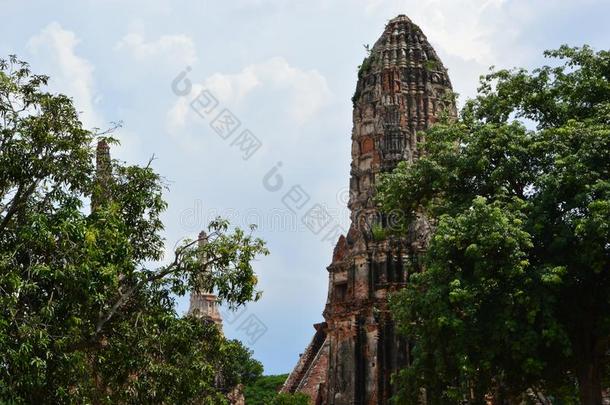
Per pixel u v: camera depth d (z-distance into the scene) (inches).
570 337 1457.9
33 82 1143.6
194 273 1255.5
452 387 1654.8
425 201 1717.5
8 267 1016.9
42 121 1106.7
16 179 1086.4
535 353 1349.7
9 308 973.8
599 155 1396.4
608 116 1480.1
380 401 2324.1
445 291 1424.7
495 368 1518.2
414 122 2746.1
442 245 1439.5
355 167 2773.1
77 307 1075.9
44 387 1041.5
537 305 1323.8
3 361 951.6
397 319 1656.0
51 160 1112.2
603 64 1612.9
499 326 1365.7
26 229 1026.1
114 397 1239.5
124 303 1253.7
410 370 1624.0
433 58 2878.9
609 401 2156.7
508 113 1691.7
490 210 1390.3
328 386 2486.5
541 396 2028.8
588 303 1435.8
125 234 1197.1
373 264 2500.0
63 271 1031.6
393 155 2662.4
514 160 1498.5
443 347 1467.8
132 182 1268.5
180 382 1256.2
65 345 1053.8
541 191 1435.8
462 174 1614.2
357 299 2468.0
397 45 2881.4
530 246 1348.4
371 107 2802.7
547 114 1653.5
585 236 1331.2
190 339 1316.4
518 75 1685.5
